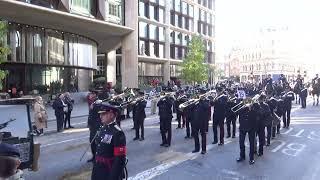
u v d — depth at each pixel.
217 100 15.38
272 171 11.14
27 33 33.47
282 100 18.11
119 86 46.25
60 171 11.02
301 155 13.42
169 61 62.66
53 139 16.83
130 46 46.03
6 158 3.57
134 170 11.11
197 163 12.09
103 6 39.19
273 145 15.27
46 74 36.94
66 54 38.50
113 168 6.07
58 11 31.75
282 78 37.75
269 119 13.52
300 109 30.38
